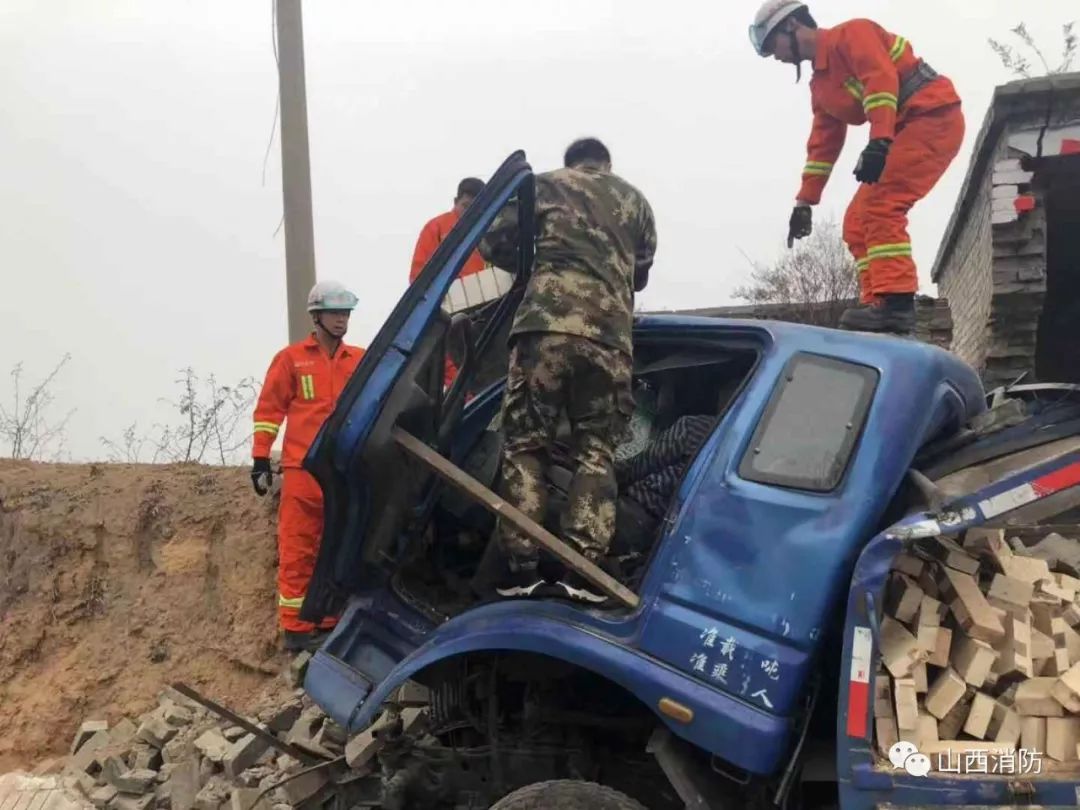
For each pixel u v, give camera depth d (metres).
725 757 2.83
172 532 6.47
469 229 3.33
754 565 2.96
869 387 3.11
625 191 3.72
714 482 3.13
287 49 7.39
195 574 6.30
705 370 3.92
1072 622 3.11
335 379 5.72
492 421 4.07
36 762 5.63
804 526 2.94
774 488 3.04
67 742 5.71
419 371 3.38
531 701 3.55
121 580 6.35
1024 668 2.92
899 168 4.77
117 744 5.37
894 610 3.01
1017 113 6.40
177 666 5.93
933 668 2.99
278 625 5.95
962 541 3.23
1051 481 2.83
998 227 6.60
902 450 3.00
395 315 3.28
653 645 3.02
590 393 3.43
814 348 3.27
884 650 2.90
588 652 3.06
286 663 5.84
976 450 3.45
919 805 2.70
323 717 4.76
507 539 3.39
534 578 3.42
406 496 3.55
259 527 6.40
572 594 3.25
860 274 5.06
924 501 2.99
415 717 4.12
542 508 3.41
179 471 7.00
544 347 3.40
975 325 7.83
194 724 5.40
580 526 3.32
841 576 2.87
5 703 5.89
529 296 3.49
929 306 8.62
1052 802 2.70
